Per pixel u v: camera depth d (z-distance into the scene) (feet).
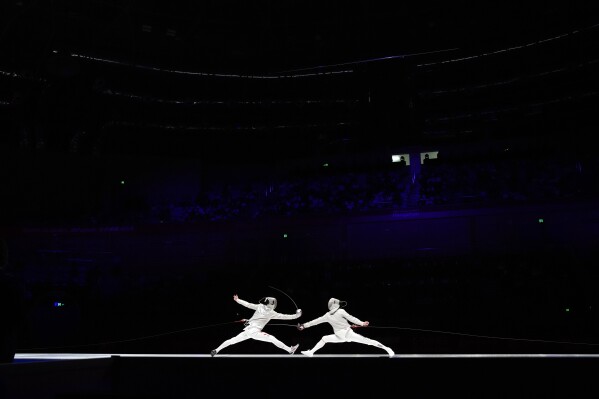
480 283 54.03
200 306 59.26
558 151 69.97
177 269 66.54
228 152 84.64
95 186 71.41
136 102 80.23
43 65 70.18
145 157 76.23
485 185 65.62
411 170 73.67
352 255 65.51
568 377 26.55
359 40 72.59
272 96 81.97
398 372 27.91
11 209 66.44
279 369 28.94
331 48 73.77
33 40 67.82
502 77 76.28
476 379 27.30
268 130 84.89
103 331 57.88
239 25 70.90
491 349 47.50
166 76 77.71
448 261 59.16
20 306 18.38
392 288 55.77
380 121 74.69
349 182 72.54
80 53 71.31
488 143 72.95
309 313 56.44
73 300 58.49
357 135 80.89
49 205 68.33
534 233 61.77
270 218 67.41
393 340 50.16
